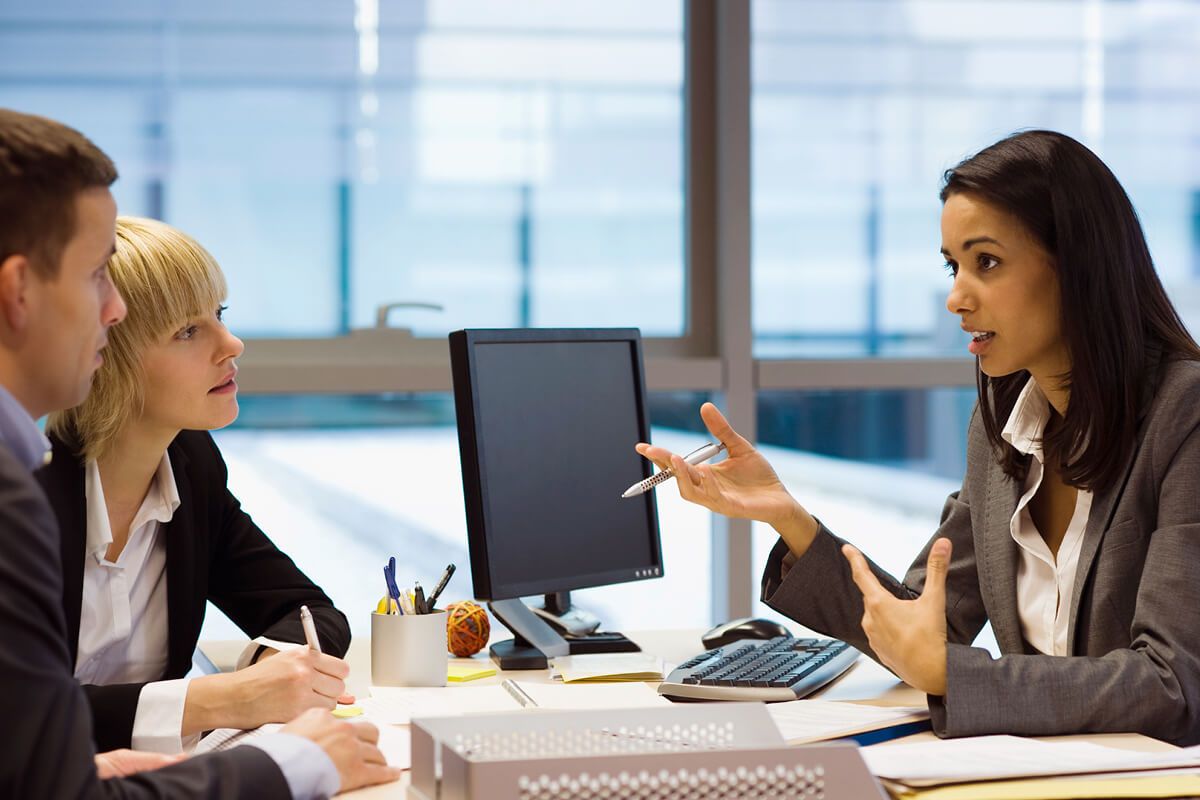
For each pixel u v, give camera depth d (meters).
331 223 3.15
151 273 1.61
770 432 3.44
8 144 1.05
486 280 3.25
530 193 3.27
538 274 3.28
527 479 1.80
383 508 3.25
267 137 3.11
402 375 3.08
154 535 1.76
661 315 3.35
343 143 3.15
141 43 3.04
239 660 1.64
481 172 3.23
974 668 1.34
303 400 3.17
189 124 3.07
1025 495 1.70
